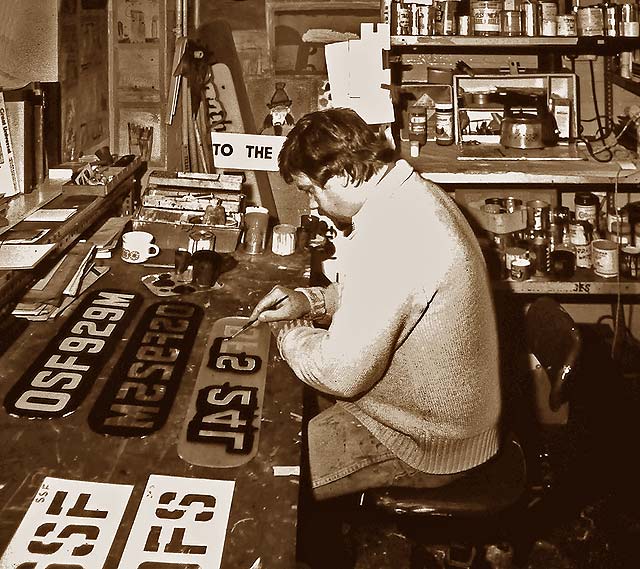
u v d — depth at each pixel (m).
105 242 2.46
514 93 3.16
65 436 1.49
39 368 1.74
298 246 2.68
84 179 2.43
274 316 1.85
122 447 1.46
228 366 1.81
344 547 2.26
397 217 1.52
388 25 2.84
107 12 2.85
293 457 1.45
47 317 1.99
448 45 2.86
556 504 2.61
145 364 1.79
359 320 1.49
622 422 3.09
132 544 1.19
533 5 2.91
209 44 2.95
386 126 2.96
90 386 1.68
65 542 1.19
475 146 3.15
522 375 3.25
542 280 3.04
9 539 1.19
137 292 2.22
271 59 2.96
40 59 2.48
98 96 2.85
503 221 3.13
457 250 1.54
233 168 3.01
